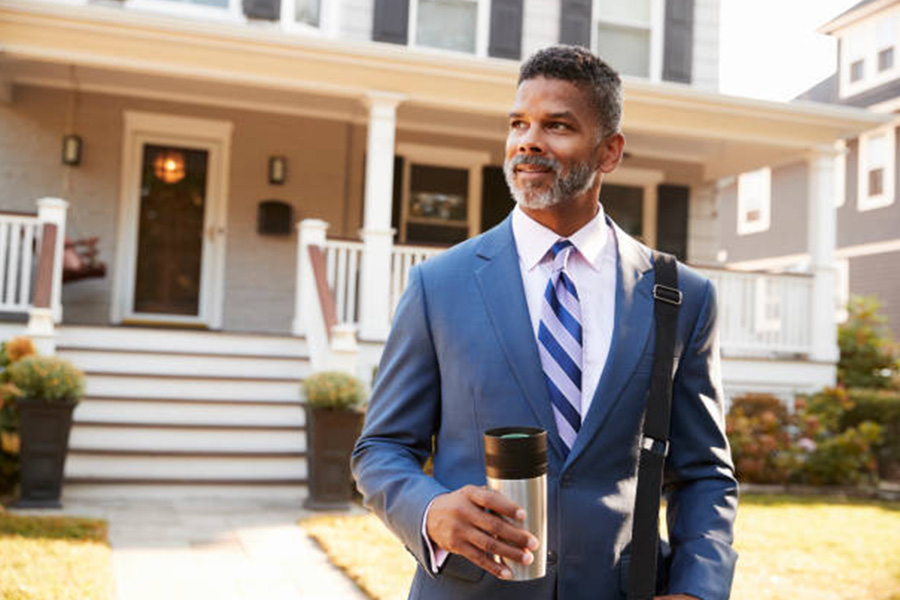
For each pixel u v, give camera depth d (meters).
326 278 8.12
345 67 8.63
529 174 1.53
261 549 5.34
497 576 1.28
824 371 10.16
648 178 11.94
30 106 9.59
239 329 10.16
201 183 10.19
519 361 1.49
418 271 1.64
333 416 6.63
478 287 1.56
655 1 11.64
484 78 8.93
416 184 11.06
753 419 9.04
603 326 1.56
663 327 1.57
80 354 7.71
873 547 5.87
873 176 17.06
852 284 17.45
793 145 10.20
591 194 1.59
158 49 8.23
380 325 8.67
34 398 6.22
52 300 7.76
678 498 1.62
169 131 10.02
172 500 6.91
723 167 11.93
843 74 18.67
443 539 1.30
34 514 5.98
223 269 10.13
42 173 9.60
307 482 7.05
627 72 11.53
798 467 8.88
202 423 7.59
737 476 8.86
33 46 7.97
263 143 10.30
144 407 7.50
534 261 1.58
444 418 1.54
